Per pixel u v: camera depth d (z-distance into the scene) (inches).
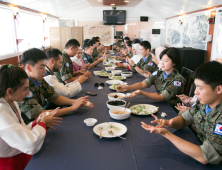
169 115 59.7
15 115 43.5
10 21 208.8
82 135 47.2
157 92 83.0
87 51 165.3
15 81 39.1
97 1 322.7
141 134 47.7
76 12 401.1
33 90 61.1
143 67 124.7
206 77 36.1
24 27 251.3
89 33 411.5
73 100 69.7
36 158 38.1
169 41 382.6
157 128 40.9
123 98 70.4
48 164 36.2
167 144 43.4
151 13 400.8
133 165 36.0
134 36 412.2
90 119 54.8
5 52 198.2
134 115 59.7
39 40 315.9
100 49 251.0
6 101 41.6
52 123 49.3
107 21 399.9
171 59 72.7
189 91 93.6
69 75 103.4
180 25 321.1
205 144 36.9
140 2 321.4
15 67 40.4
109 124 50.8
